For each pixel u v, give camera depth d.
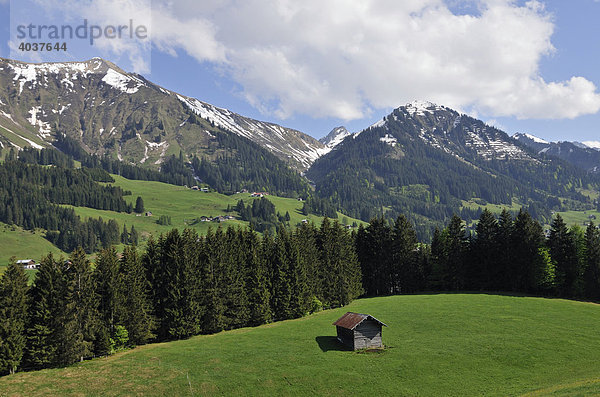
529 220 100.44
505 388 39.75
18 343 47.97
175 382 42.97
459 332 59.78
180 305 66.12
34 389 41.66
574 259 94.50
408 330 62.22
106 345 55.50
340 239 96.31
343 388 41.16
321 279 89.50
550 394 34.22
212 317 69.12
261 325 73.50
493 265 104.69
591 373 42.09
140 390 41.19
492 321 65.50
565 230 97.75
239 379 43.44
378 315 72.94
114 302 58.72
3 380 44.62
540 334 57.59
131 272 62.91
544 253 94.94
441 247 109.75
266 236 87.44
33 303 52.34
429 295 96.06
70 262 56.00
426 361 47.97
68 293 53.16
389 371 45.19
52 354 50.00
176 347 57.22
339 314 77.62
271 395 40.03
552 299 87.44
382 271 110.44
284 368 46.50
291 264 80.50
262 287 75.88
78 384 43.03
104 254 61.59
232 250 76.69
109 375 45.56
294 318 78.44
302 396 39.81
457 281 106.38
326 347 54.78
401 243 110.56
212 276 70.88
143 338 61.00
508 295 92.12
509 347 51.94
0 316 47.53
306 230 98.06
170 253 68.69
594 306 78.75
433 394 39.31
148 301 64.94
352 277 96.69
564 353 49.47
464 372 44.47
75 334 52.03
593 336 56.50
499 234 104.25
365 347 53.81
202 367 47.28
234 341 59.28
